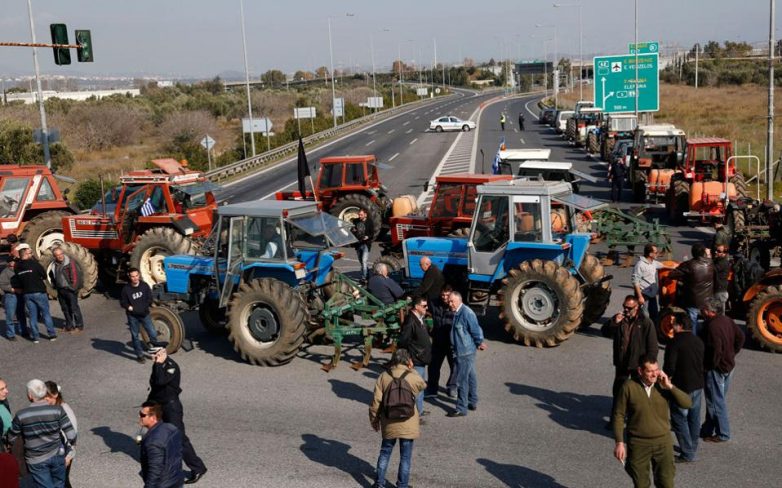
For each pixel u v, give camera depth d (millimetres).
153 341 13109
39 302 14359
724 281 12383
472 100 117625
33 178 18891
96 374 12555
